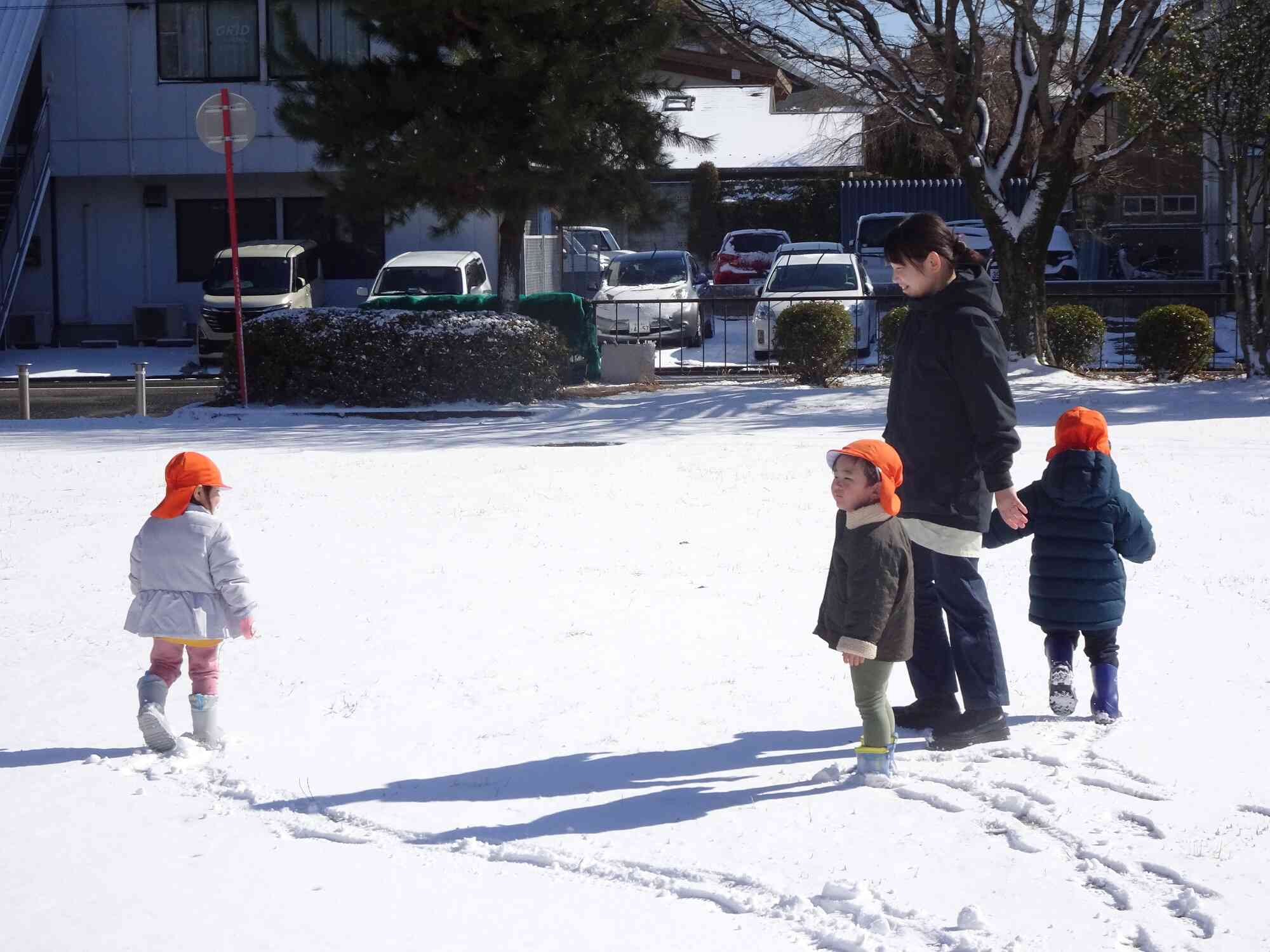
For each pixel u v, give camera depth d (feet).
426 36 64.54
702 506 35.09
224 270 91.86
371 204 65.10
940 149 121.60
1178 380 68.85
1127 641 21.16
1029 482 36.88
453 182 63.26
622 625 23.07
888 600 15.06
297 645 21.95
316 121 64.39
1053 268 96.84
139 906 12.62
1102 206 123.34
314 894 12.82
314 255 98.78
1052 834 13.73
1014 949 11.15
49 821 14.79
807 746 16.80
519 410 61.98
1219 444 45.32
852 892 12.30
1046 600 17.46
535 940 11.76
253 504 35.94
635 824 14.30
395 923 12.16
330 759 16.58
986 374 16.02
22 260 96.07
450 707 18.61
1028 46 69.62
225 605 17.15
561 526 32.58
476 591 25.73
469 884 12.98
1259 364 65.31
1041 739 16.62
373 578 26.99
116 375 85.25
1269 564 26.58
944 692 17.28
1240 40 60.70
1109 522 17.28
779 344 70.28
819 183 132.36
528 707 18.56
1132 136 68.33
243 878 13.24
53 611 24.45
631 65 63.31
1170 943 11.21
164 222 101.91
